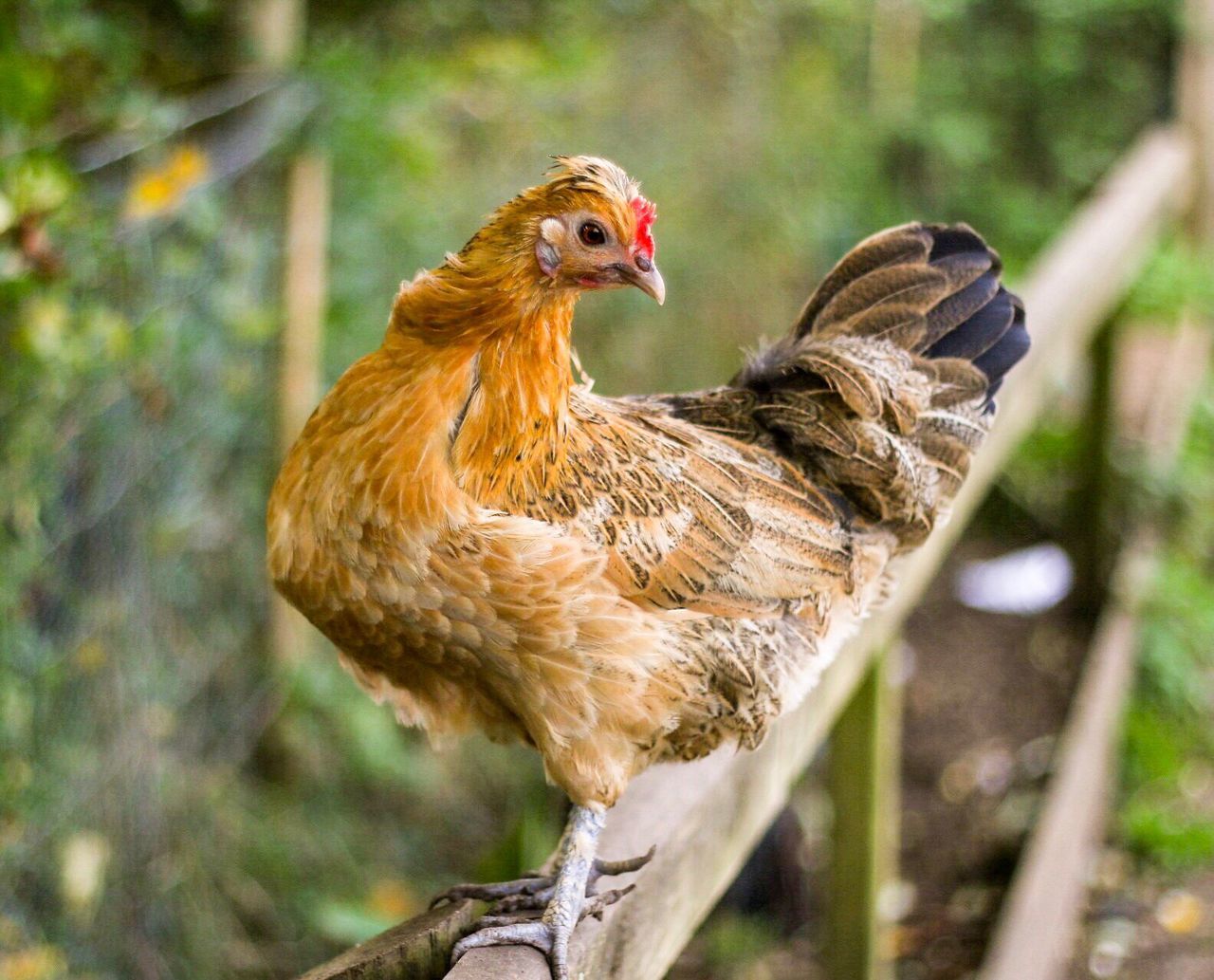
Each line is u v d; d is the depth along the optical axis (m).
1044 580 8.50
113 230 4.61
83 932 4.64
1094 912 6.25
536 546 2.74
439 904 2.99
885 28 11.21
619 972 2.79
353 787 6.44
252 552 6.04
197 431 5.32
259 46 5.92
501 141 7.40
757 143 8.95
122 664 4.85
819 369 3.42
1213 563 8.83
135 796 4.94
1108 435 8.00
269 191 5.94
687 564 3.03
